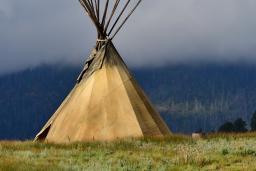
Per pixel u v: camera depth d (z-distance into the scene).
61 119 40.09
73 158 26.50
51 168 20.83
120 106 39.47
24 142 33.31
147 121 39.28
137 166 23.86
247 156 26.17
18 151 28.80
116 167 23.20
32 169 20.39
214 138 33.12
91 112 39.34
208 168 23.56
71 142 33.00
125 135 38.16
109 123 38.72
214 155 26.27
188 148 28.53
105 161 25.06
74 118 39.53
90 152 28.16
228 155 26.30
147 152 28.19
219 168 23.69
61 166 21.86
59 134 39.25
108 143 31.53
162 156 26.73
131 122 38.75
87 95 40.19
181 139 33.12
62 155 27.36
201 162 24.56
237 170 23.12
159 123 40.06
